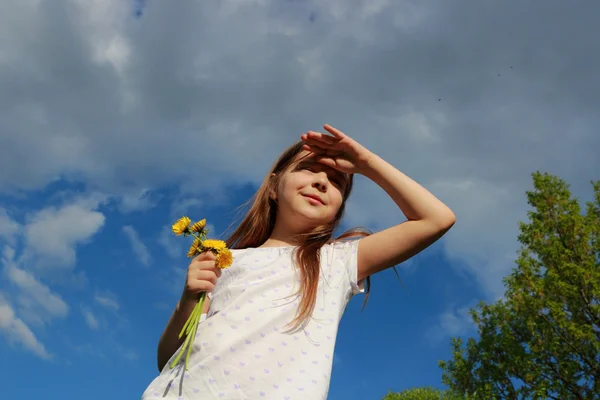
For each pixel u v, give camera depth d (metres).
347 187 2.90
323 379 2.03
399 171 2.51
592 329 12.24
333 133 2.50
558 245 13.45
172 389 2.00
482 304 14.20
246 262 2.36
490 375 13.27
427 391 15.94
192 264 2.21
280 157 2.93
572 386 12.35
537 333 12.84
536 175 14.66
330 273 2.37
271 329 2.10
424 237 2.37
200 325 2.15
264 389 1.96
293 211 2.53
